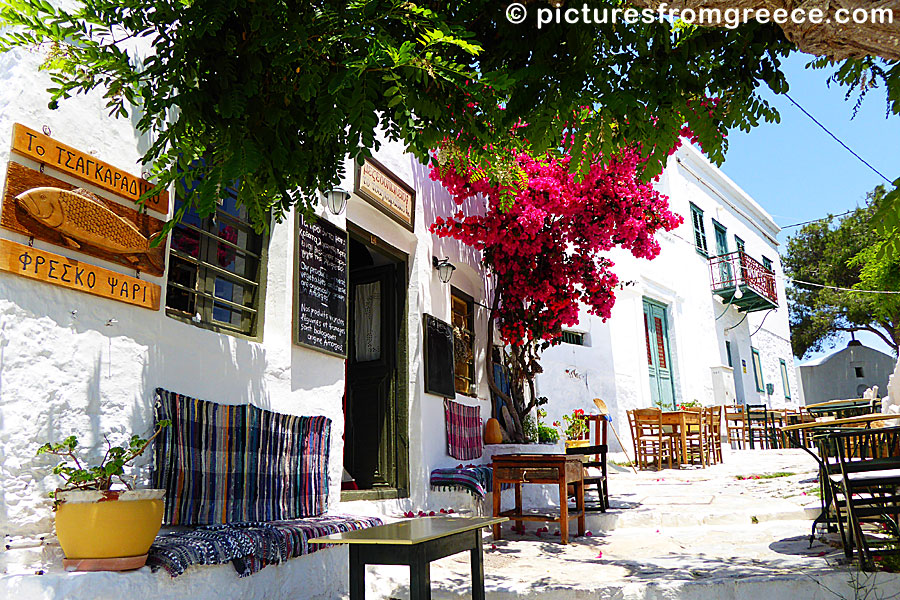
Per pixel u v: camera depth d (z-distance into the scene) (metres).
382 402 7.06
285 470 4.82
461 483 6.89
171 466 3.89
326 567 4.63
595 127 3.23
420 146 3.16
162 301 4.03
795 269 29.42
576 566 5.39
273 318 5.17
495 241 7.88
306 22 2.80
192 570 3.52
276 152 3.08
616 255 14.32
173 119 4.23
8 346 3.18
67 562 3.11
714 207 19.52
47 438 3.29
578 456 6.88
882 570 4.55
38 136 3.41
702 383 16.86
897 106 3.45
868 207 27.02
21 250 3.26
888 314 10.50
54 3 3.54
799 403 24.83
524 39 3.41
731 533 6.43
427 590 3.42
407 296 7.27
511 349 9.36
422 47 2.81
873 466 4.73
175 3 2.89
